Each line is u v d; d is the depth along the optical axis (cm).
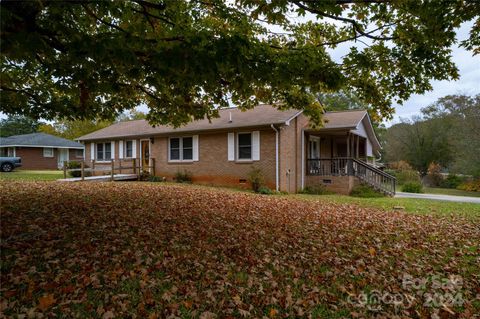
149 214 669
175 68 382
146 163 1762
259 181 1305
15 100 665
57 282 343
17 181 1292
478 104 2264
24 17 329
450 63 471
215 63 377
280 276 390
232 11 467
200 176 1533
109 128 2142
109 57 354
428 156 2759
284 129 1355
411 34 454
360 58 484
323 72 461
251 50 433
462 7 381
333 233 598
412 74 501
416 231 637
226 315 296
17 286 331
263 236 555
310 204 955
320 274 400
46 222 564
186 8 473
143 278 363
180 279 368
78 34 363
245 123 1354
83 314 287
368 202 1083
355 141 1784
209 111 691
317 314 305
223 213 727
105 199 834
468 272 419
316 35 533
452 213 879
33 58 395
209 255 448
